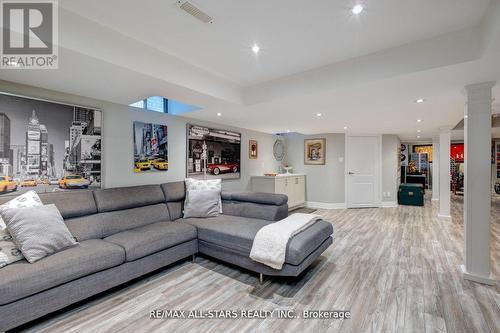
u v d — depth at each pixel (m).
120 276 2.05
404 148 9.14
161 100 3.70
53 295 1.67
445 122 4.41
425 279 2.32
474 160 2.26
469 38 1.78
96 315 1.80
